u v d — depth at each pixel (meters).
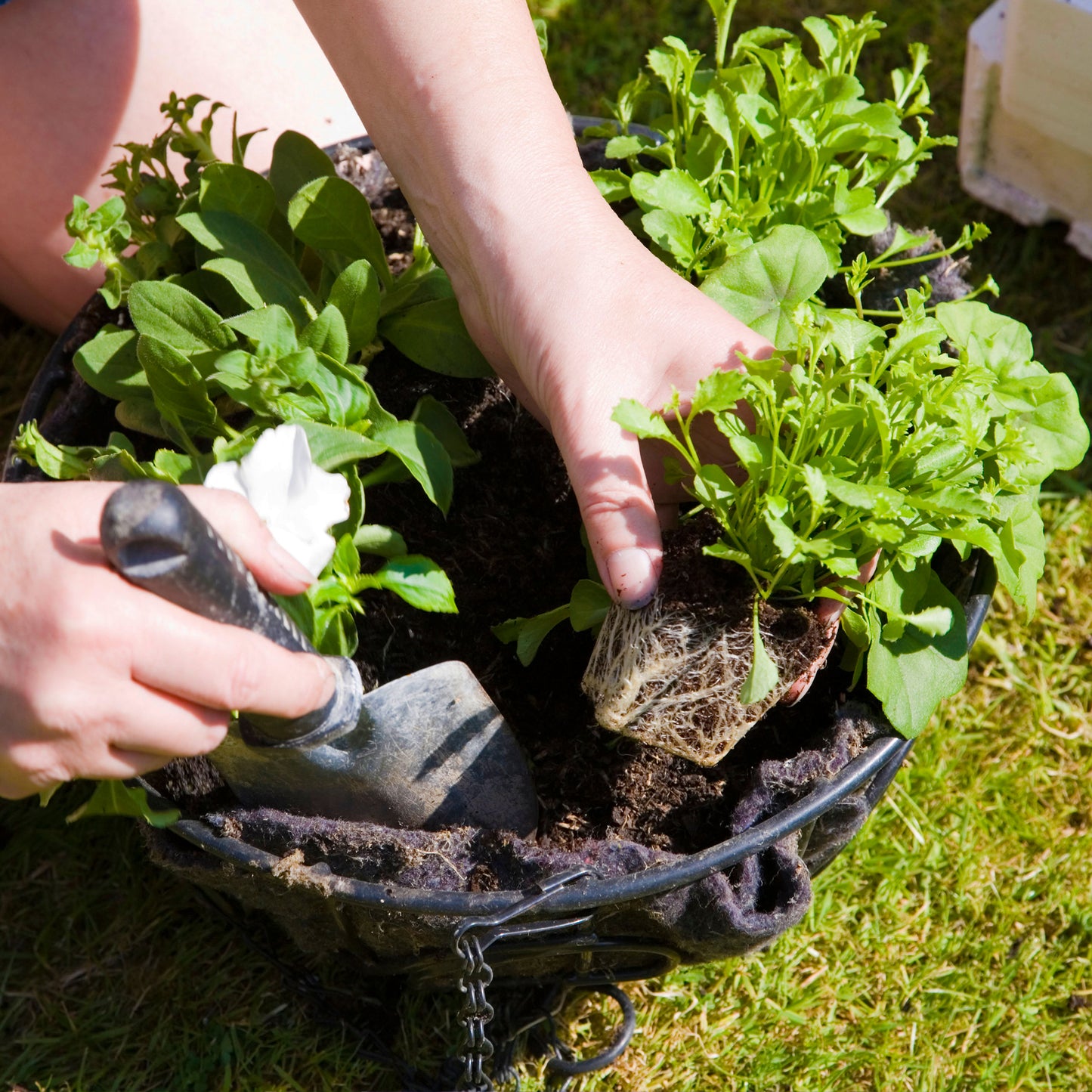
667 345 0.99
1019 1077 1.33
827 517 0.95
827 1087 1.33
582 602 1.06
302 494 0.90
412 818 1.02
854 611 1.02
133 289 1.06
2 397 1.84
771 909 0.98
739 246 1.13
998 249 1.94
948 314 1.03
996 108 1.80
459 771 1.01
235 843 0.94
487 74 1.08
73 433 1.26
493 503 1.25
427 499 1.25
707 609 0.94
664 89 1.52
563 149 1.08
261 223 1.22
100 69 1.49
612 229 1.05
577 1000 1.37
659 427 0.87
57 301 1.66
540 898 0.87
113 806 0.90
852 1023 1.38
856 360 0.94
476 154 1.06
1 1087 1.31
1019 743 1.56
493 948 1.01
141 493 0.65
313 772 0.96
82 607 0.72
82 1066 1.32
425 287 1.23
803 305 0.93
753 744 1.10
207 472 1.01
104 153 1.51
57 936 1.42
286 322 1.05
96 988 1.39
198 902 1.38
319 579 0.99
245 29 1.58
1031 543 1.02
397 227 1.41
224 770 0.99
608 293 1.00
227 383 1.00
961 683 1.01
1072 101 1.63
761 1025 1.37
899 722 0.98
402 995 1.35
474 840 0.98
